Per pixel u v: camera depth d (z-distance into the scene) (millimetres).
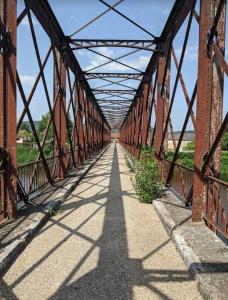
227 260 4383
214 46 5730
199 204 6227
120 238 5777
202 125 6074
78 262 4684
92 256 4914
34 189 8945
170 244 5449
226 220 5211
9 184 6422
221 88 5957
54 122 11961
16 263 4602
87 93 23578
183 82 7930
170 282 4070
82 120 19328
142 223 6789
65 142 12562
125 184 12297
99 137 39688
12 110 6449
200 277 3893
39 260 4727
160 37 11336
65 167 12680
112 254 5004
